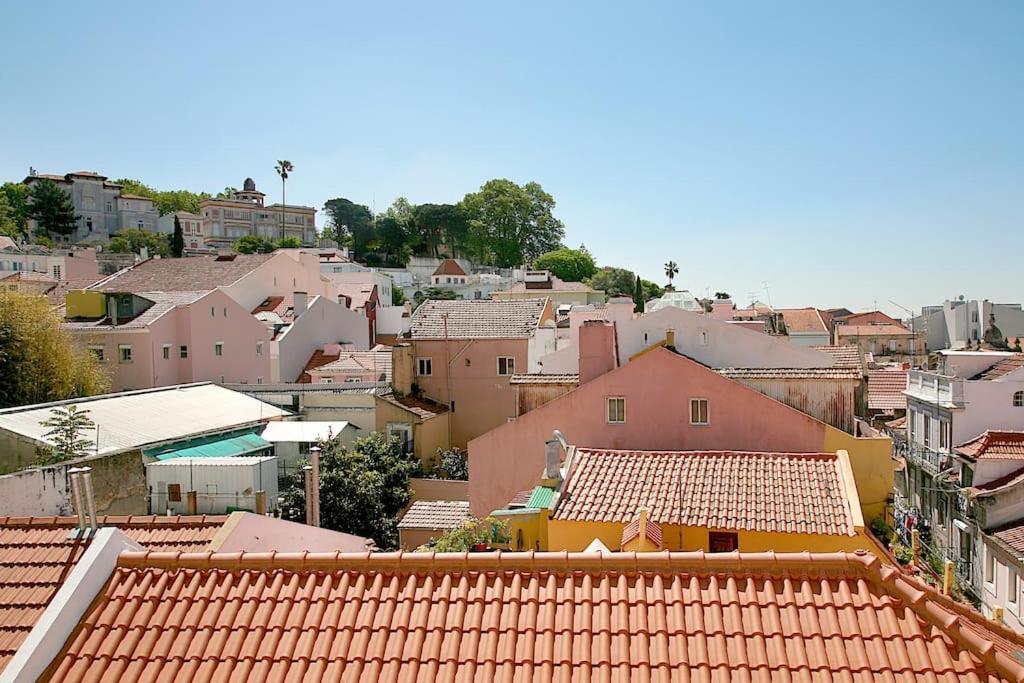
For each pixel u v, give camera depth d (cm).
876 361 7894
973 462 3169
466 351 4522
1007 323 8438
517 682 741
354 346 6234
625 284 13212
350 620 827
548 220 15412
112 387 4850
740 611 807
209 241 14000
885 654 748
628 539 1533
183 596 873
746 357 2991
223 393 3816
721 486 1758
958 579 3173
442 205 14675
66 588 859
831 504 1672
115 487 1836
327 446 3281
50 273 8662
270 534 1394
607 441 2333
